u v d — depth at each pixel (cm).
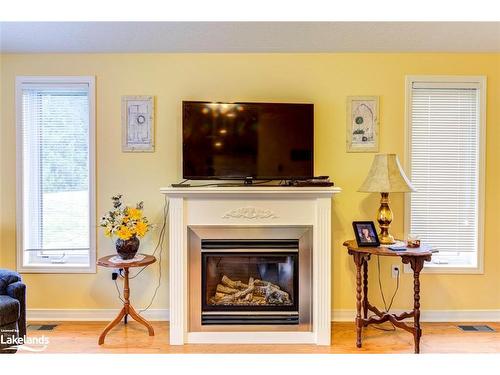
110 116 351
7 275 283
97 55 351
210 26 322
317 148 352
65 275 354
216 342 311
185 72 351
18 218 353
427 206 355
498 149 353
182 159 335
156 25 321
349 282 352
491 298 354
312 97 351
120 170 352
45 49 347
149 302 353
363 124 351
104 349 296
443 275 353
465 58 350
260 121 330
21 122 352
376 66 351
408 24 318
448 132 355
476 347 302
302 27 322
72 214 358
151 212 352
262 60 350
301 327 314
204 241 313
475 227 355
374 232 306
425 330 334
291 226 311
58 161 357
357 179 352
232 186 315
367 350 296
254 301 320
